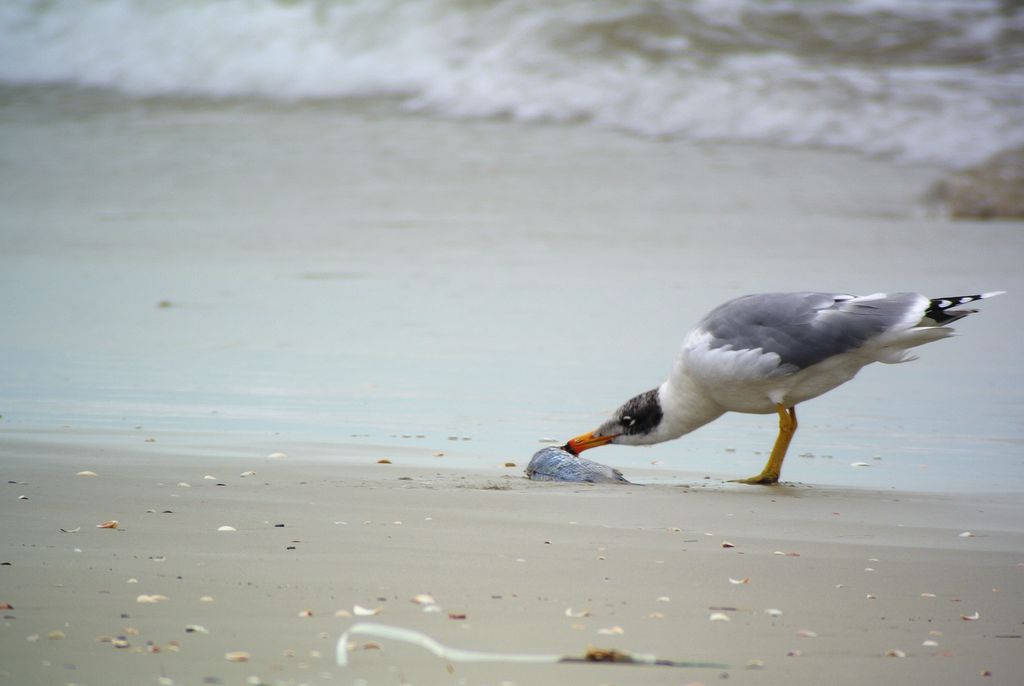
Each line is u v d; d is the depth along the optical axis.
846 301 9.88
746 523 7.91
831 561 6.89
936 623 5.70
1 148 36.94
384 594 5.92
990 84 41.88
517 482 9.13
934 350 16.41
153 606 5.61
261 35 45.53
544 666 4.91
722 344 9.88
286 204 30.66
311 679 4.70
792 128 38.84
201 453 9.92
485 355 15.50
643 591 6.12
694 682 4.78
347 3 46.41
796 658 5.13
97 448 9.98
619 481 9.39
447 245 25.86
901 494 9.13
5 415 11.56
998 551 7.21
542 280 21.83
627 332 17.11
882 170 35.72
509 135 38.22
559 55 42.88
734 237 27.28
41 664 4.80
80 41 46.09
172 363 14.77
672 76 41.62
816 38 45.19
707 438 11.73
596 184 33.00
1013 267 23.70
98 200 31.41
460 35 44.34
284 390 13.24
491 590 6.05
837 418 12.48
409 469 9.52
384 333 16.97
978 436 11.57
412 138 37.88
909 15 47.31
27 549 6.62
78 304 19.33
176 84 43.84
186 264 23.62
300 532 7.20
